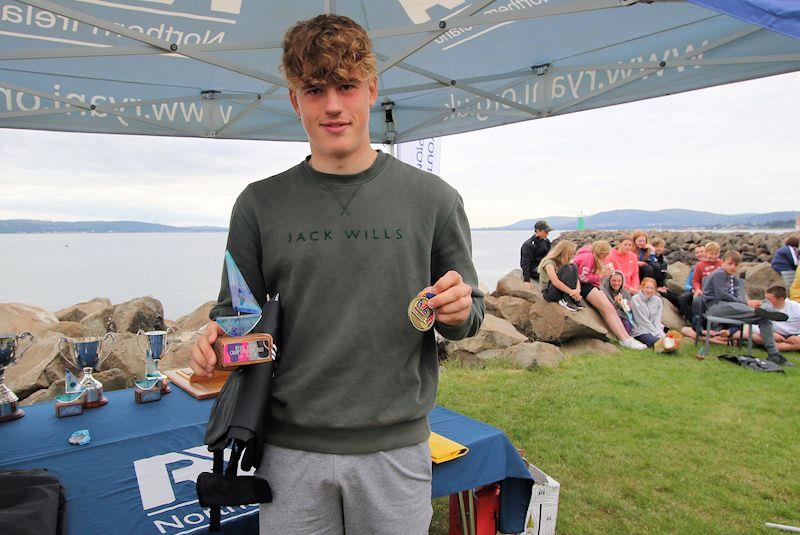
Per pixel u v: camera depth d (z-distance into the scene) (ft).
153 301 18.49
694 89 11.48
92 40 10.20
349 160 3.46
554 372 17.30
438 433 6.11
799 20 4.84
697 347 21.18
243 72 9.33
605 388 15.62
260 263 3.67
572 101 13.01
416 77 14.19
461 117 15.61
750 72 10.66
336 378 3.29
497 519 6.35
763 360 18.47
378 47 11.56
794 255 25.59
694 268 23.89
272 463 3.36
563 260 21.45
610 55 12.38
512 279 23.57
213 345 3.27
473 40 11.49
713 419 13.23
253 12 9.80
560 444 11.59
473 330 3.64
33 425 6.44
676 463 10.74
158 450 5.75
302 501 3.27
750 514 8.84
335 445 3.27
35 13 9.00
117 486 5.00
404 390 3.38
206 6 9.41
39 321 17.61
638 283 24.39
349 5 9.99
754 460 10.92
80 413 6.83
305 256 3.35
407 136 17.13
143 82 13.11
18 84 12.07
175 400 7.41
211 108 14.47
